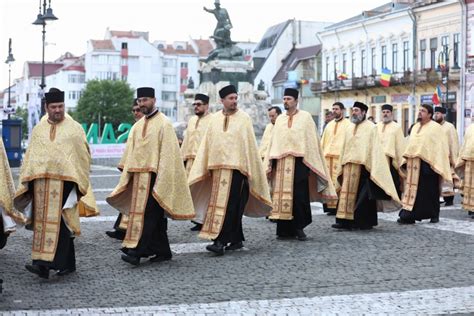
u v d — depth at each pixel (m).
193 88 46.53
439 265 11.52
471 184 17.92
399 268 11.28
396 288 9.96
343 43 67.19
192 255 12.50
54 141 10.41
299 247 13.23
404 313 8.71
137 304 9.15
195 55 127.62
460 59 52.53
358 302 9.21
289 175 13.95
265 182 12.82
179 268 11.38
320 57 77.81
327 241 13.90
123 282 10.43
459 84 52.59
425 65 56.34
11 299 9.41
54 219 10.34
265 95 43.41
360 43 64.38
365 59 63.88
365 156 15.29
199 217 12.97
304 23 87.88
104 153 45.09
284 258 12.16
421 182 16.48
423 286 10.08
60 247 10.43
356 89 64.00
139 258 11.55
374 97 63.09
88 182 10.73
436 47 55.12
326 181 14.25
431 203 16.56
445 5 53.59
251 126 12.77
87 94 96.88
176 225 16.30
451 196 20.83
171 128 11.65
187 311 8.80
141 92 11.69
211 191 12.77
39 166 10.33
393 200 15.44
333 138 18.19
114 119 96.38
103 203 20.81
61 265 10.41
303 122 14.13
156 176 11.52
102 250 13.03
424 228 15.70
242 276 10.77
